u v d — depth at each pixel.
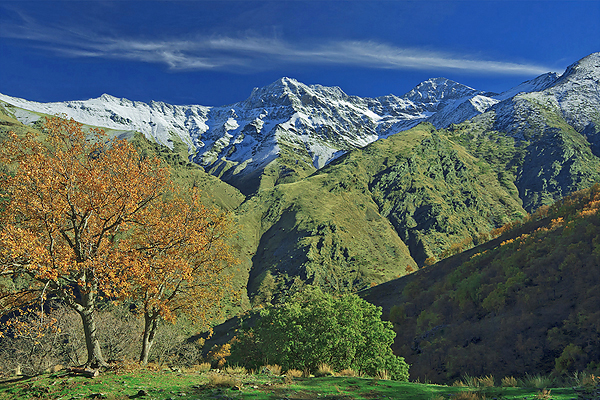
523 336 58.81
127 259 16.30
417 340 80.94
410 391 11.22
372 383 12.77
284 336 27.11
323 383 12.84
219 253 21.86
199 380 13.65
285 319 28.03
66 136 18.47
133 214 18.36
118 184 17.19
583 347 48.03
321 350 25.77
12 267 14.76
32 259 14.29
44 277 14.78
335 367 25.78
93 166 17.77
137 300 18.86
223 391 11.38
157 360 31.86
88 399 10.88
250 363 33.16
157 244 18.83
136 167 18.58
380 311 30.50
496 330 65.81
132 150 19.16
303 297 32.25
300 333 26.64
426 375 62.25
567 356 46.38
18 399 11.27
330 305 28.45
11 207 16.03
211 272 21.98
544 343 54.12
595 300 56.81
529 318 62.81
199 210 20.95
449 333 75.25
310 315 28.09
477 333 68.44
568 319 56.53
